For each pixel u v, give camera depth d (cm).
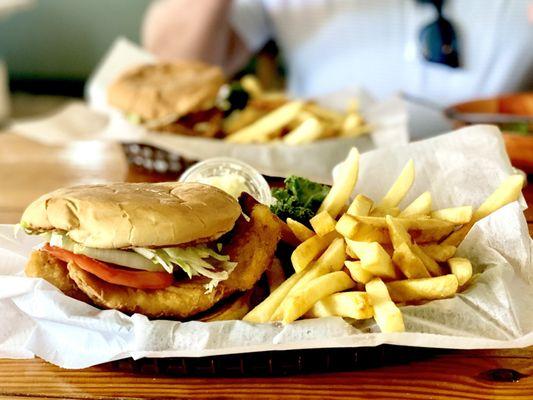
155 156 62
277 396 31
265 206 37
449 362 33
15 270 38
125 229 31
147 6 173
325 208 40
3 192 61
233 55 108
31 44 180
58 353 33
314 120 63
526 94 69
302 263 35
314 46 108
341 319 31
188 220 32
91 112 87
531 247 36
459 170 43
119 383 32
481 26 96
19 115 158
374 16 102
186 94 66
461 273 34
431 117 77
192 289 33
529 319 33
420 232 37
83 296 34
